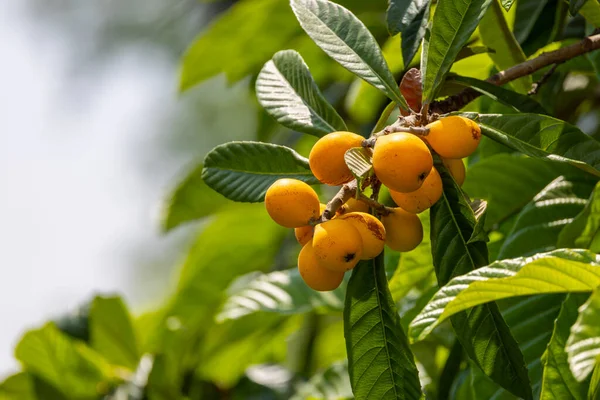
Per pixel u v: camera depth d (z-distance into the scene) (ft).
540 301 5.63
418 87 5.31
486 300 5.08
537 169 6.03
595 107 6.58
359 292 5.27
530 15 6.06
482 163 6.09
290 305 6.73
